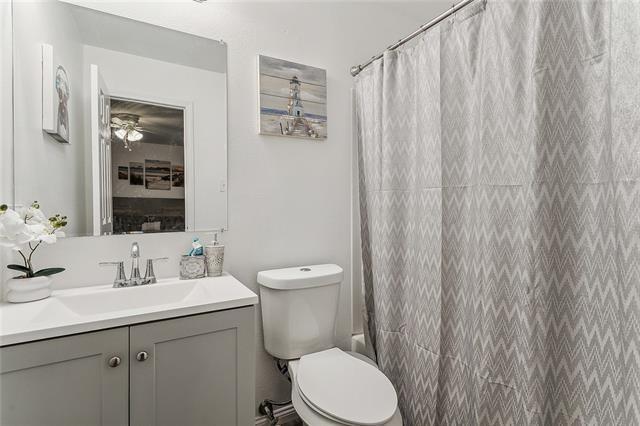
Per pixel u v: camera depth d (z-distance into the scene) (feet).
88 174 4.17
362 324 6.42
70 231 4.05
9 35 3.67
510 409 3.58
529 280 3.25
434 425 4.42
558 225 3.15
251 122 5.26
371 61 5.69
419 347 4.70
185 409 3.31
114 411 2.99
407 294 4.99
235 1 5.13
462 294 4.24
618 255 2.77
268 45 5.39
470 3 4.00
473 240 4.05
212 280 4.40
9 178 3.67
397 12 6.81
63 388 2.80
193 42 4.81
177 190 4.70
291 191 5.64
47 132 3.95
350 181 6.30
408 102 4.99
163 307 3.25
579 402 3.03
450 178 4.33
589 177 2.97
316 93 5.80
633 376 2.67
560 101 3.10
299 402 3.99
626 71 2.67
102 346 2.93
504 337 3.65
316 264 5.90
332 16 6.05
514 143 3.49
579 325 3.04
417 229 4.83
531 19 3.30
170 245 4.65
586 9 2.98
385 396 3.84
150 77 4.54
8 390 2.62
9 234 3.24
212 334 3.44
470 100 4.06
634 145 2.63
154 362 3.16
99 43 4.25
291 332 4.88
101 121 4.26
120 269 4.11
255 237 5.31
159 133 4.59
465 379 4.15
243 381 3.60
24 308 3.26
